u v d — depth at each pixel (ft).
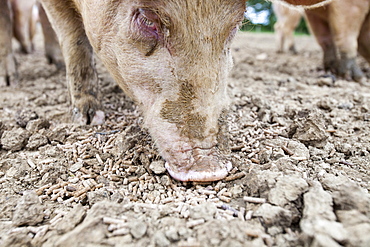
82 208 1.19
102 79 3.09
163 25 1.34
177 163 1.36
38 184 1.44
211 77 1.33
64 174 1.49
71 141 1.77
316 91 2.91
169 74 1.37
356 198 1.12
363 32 3.53
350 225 1.04
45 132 1.86
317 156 1.58
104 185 1.41
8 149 1.75
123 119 2.08
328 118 2.01
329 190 1.26
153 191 1.35
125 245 1.03
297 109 2.20
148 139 1.68
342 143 1.75
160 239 1.04
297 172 1.37
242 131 1.82
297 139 1.73
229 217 1.15
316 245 0.96
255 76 3.55
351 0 3.22
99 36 1.55
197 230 1.07
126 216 1.14
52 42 3.94
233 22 1.36
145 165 1.50
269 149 1.59
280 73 3.96
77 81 2.03
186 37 1.31
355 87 3.14
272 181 1.26
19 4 5.12
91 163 1.57
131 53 1.45
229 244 1.01
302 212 1.14
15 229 1.14
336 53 3.59
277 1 1.61
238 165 1.49
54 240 1.08
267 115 2.03
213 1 1.29
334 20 3.37
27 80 3.37
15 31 5.26
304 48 7.31
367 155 1.64
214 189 1.34
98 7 1.49
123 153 1.60
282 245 1.03
